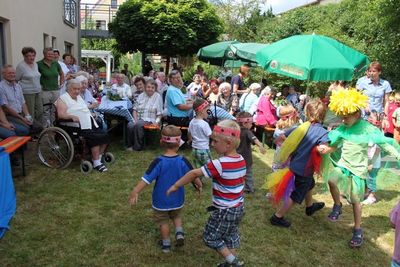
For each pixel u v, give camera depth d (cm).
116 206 437
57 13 1243
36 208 419
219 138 285
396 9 1056
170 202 327
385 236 402
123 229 381
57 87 733
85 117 551
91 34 2250
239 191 290
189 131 513
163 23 1563
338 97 372
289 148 390
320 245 375
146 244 354
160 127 714
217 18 1702
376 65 606
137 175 549
